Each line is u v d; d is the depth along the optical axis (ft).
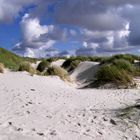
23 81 45.21
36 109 26.61
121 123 23.44
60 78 62.08
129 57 78.95
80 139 19.03
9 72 57.72
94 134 20.42
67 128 21.20
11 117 22.99
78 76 79.15
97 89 47.06
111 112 26.61
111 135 20.67
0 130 18.80
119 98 35.40
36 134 18.84
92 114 25.85
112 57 78.69
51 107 28.12
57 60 131.13
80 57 104.99
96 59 100.78
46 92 37.42
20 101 29.63
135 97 35.86
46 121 22.66
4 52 128.47
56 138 18.51
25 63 68.08
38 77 53.98
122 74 50.11
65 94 37.35
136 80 50.08
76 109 27.94
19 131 19.04
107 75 50.85
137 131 22.12
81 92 41.27
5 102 28.81
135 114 25.38
